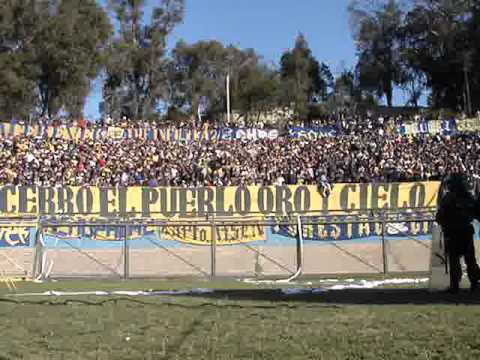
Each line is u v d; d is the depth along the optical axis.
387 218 17.45
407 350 6.13
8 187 24.42
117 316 8.34
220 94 80.75
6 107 59.97
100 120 46.56
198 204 25.14
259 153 36.34
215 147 38.12
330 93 82.00
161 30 73.75
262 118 79.88
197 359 6.11
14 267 16.97
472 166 32.09
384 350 6.18
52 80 61.75
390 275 15.28
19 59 59.12
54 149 35.88
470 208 9.74
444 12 68.12
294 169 31.98
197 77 79.81
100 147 36.75
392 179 31.09
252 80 80.19
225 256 18.25
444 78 68.81
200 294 10.94
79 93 62.78
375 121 48.16
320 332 7.00
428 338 6.54
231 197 25.30
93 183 29.97
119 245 18.69
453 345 6.24
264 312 8.43
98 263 16.47
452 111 67.06
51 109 62.50
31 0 59.78
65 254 18.11
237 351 6.33
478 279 9.85
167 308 8.96
